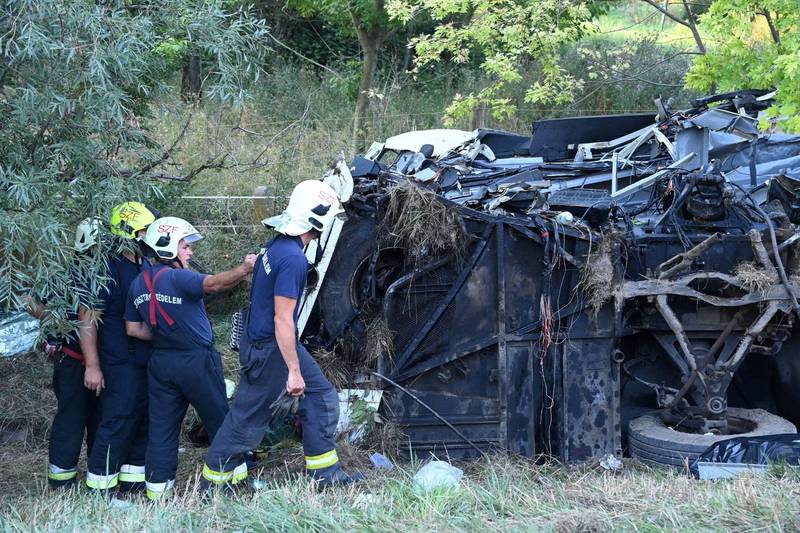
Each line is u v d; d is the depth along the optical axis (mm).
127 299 5770
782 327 6809
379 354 6824
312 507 4969
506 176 8422
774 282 6508
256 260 5633
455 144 10055
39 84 4922
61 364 5926
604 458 6742
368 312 7094
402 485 5359
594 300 6656
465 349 6844
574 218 6949
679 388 7254
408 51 19281
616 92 17250
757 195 7793
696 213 6824
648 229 6945
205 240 11273
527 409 6863
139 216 5742
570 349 6793
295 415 5996
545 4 12242
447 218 6734
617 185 8109
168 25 5660
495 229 6793
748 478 5340
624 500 5145
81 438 6039
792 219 7199
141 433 6125
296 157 13195
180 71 14227
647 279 6707
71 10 4848
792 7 9336
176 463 5875
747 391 7586
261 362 5551
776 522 4512
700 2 14984
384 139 14680
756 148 8430
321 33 21547
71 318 5637
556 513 4828
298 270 5453
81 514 5047
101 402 6016
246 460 6328
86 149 5082
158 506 5133
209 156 11320
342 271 7141
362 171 7391
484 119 15727
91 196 5094
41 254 4770
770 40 11055
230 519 4883
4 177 4703
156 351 5762
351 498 5312
